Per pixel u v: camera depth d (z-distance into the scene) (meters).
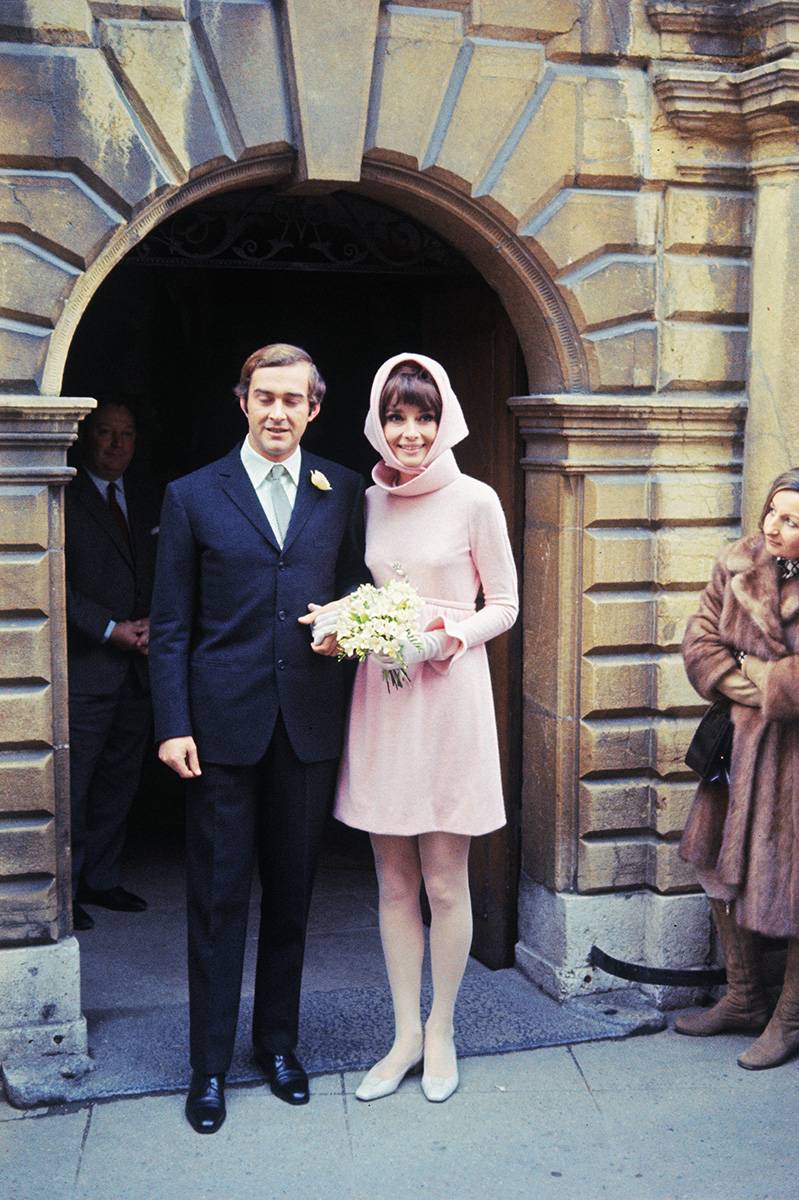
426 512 3.53
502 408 4.45
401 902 3.68
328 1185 3.24
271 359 3.41
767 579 3.78
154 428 7.61
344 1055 3.88
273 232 4.70
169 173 3.74
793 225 4.14
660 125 4.15
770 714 3.73
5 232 3.60
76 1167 3.31
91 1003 4.29
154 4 3.67
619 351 4.18
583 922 4.30
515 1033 4.06
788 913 3.78
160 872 5.73
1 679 3.67
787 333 4.17
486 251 4.18
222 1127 3.49
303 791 3.51
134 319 7.43
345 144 3.85
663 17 4.08
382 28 3.90
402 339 6.28
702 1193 3.23
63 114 3.60
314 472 3.54
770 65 3.95
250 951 4.82
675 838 4.31
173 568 3.42
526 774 4.50
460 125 3.98
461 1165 3.34
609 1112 3.61
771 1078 3.81
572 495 4.22
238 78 3.77
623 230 4.16
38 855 3.74
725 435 4.29
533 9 4.02
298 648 3.45
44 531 3.67
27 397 3.58
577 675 4.28
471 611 3.57
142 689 5.04
